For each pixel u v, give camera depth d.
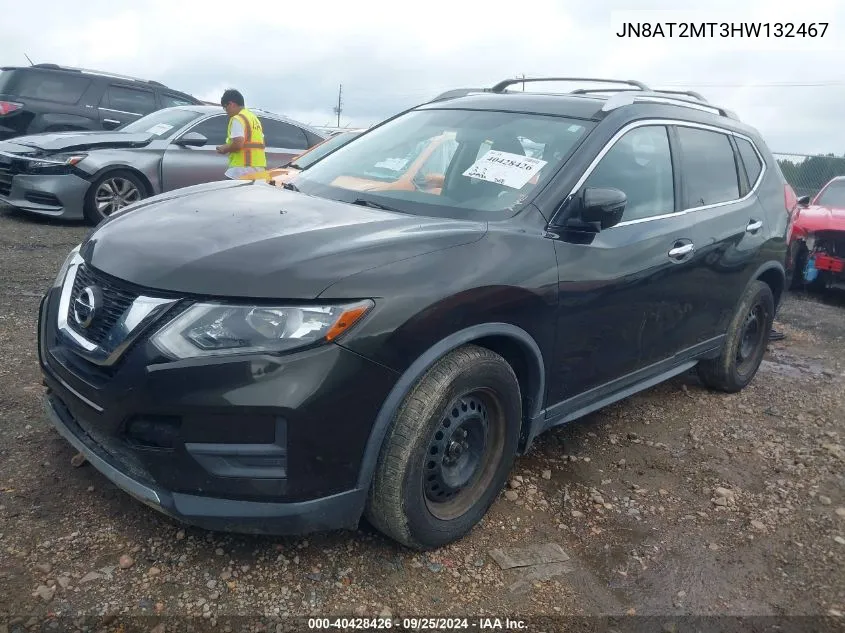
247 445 2.29
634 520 3.21
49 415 2.85
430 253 2.60
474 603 2.57
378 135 4.02
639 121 3.66
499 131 3.57
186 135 9.38
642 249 3.45
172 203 3.11
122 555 2.58
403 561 2.74
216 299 2.29
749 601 2.73
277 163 10.02
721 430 4.30
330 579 2.59
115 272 2.49
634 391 3.84
